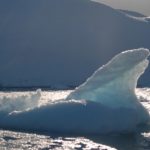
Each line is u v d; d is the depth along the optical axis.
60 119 68.94
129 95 76.62
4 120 70.56
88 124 68.88
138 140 65.88
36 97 77.62
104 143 62.53
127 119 71.06
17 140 61.22
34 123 69.19
